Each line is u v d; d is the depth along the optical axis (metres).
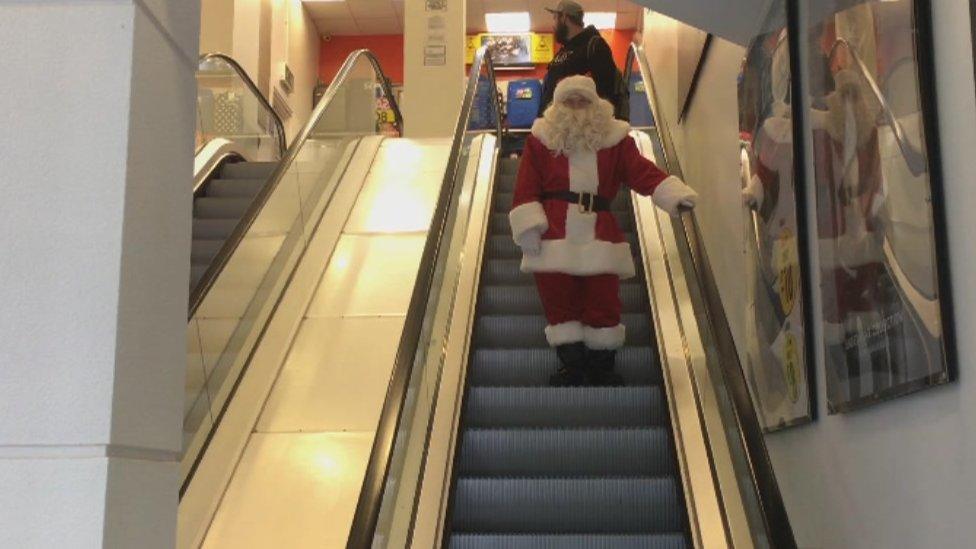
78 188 1.56
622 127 4.93
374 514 2.97
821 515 3.47
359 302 5.69
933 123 2.39
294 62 14.69
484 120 11.12
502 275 6.26
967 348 2.23
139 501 1.60
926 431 2.49
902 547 2.66
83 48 1.60
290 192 6.04
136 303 1.60
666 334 5.00
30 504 1.48
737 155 4.95
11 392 1.51
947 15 2.34
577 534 3.89
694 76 6.22
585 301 4.88
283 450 4.38
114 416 1.51
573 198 4.78
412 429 4.03
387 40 16.30
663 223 6.16
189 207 1.85
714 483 3.81
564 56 7.60
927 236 2.38
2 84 1.60
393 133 12.43
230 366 4.83
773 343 4.04
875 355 2.75
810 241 3.58
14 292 1.54
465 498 4.18
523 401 4.79
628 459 4.42
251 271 5.21
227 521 3.92
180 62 1.82
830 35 3.18
